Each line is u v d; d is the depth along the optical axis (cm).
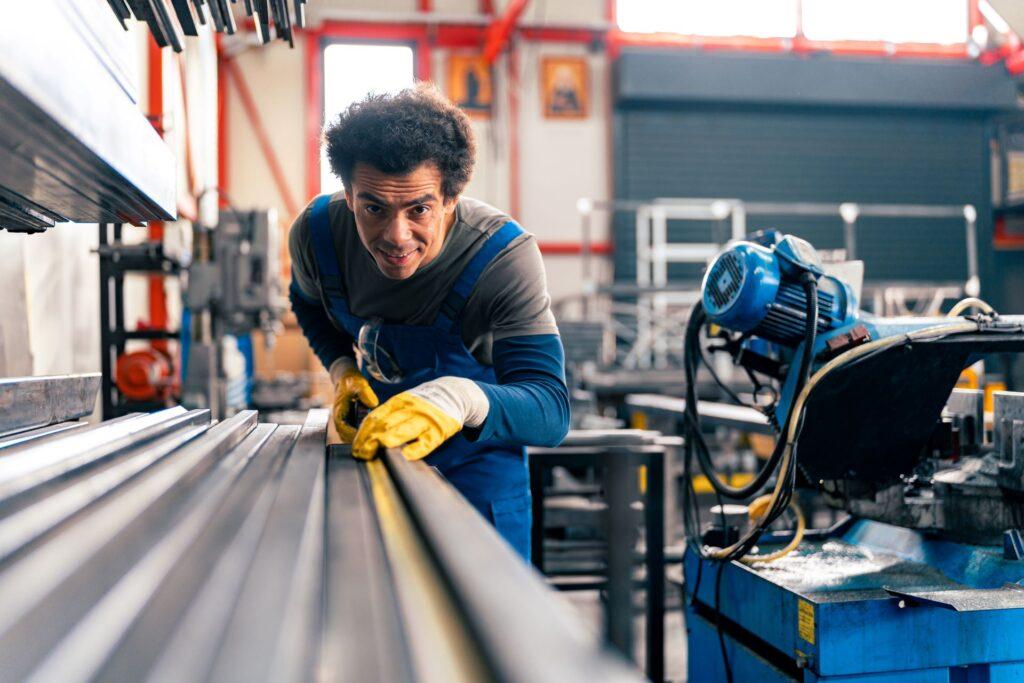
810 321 129
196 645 36
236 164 753
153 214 114
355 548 56
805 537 163
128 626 39
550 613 39
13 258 216
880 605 119
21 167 81
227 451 95
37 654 37
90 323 346
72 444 84
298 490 72
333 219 135
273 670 34
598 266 797
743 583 142
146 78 409
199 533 56
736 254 134
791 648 126
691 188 788
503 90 786
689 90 762
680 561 267
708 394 458
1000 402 136
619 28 796
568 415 123
